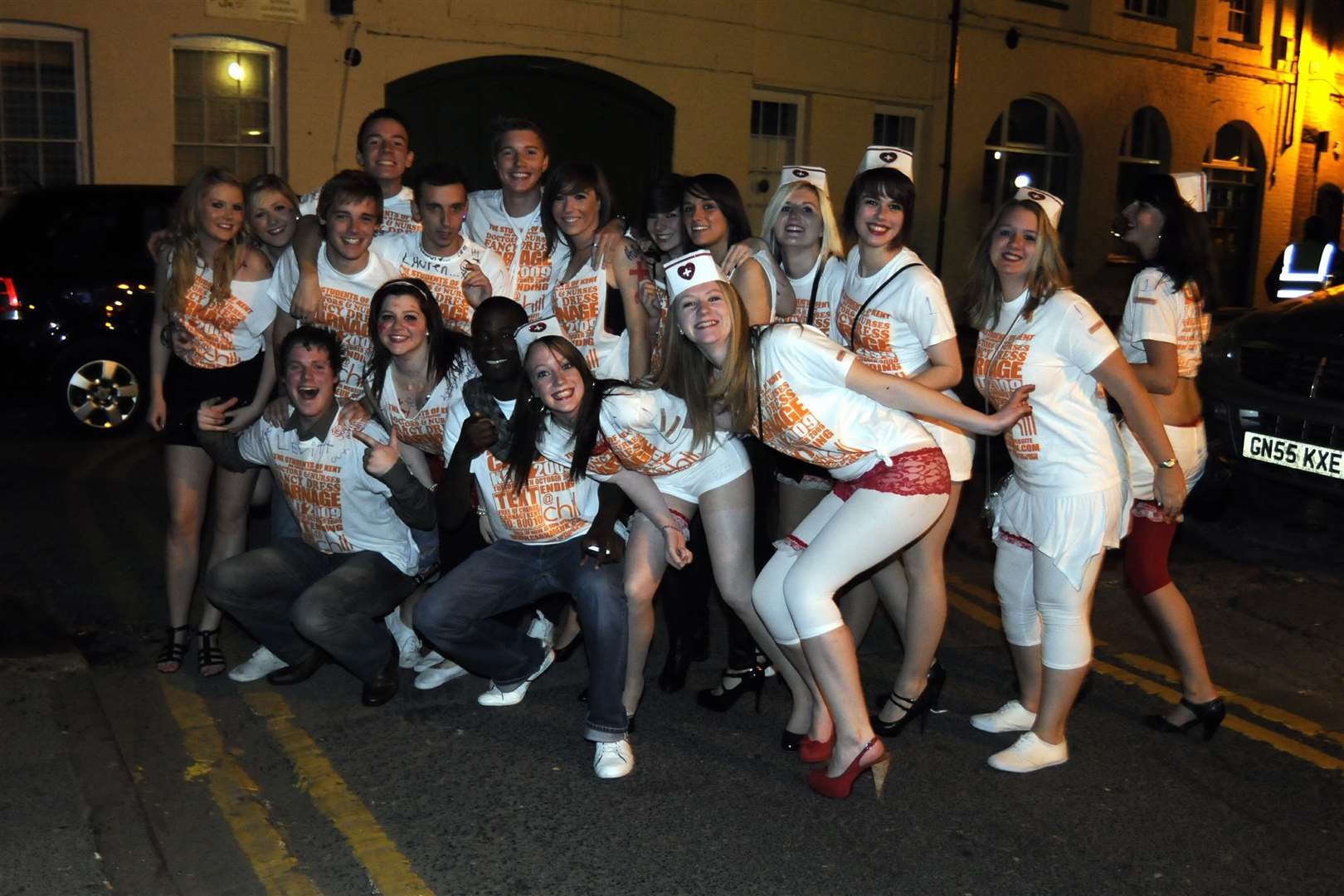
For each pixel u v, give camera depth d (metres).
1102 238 17.53
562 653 4.81
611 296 4.48
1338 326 5.93
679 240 4.47
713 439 3.74
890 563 4.30
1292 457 6.05
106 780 3.71
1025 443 3.76
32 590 5.30
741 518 3.94
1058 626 3.81
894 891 3.27
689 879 3.30
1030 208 3.66
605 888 3.25
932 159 15.65
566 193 4.42
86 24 10.09
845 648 3.56
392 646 4.34
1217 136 18.94
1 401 9.14
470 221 4.99
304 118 10.97
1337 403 5.83
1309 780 3.94
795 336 3.47
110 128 10.32
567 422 3.83
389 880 3.27
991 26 15.71
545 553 4.15
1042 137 16.98
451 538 4.66
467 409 4.08
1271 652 5.02
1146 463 4.09
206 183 4.24
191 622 5.04
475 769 3.89
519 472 3.93
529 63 12.06
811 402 3.51
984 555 6.33
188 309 4.36
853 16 14.49
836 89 14.53
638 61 12.73
